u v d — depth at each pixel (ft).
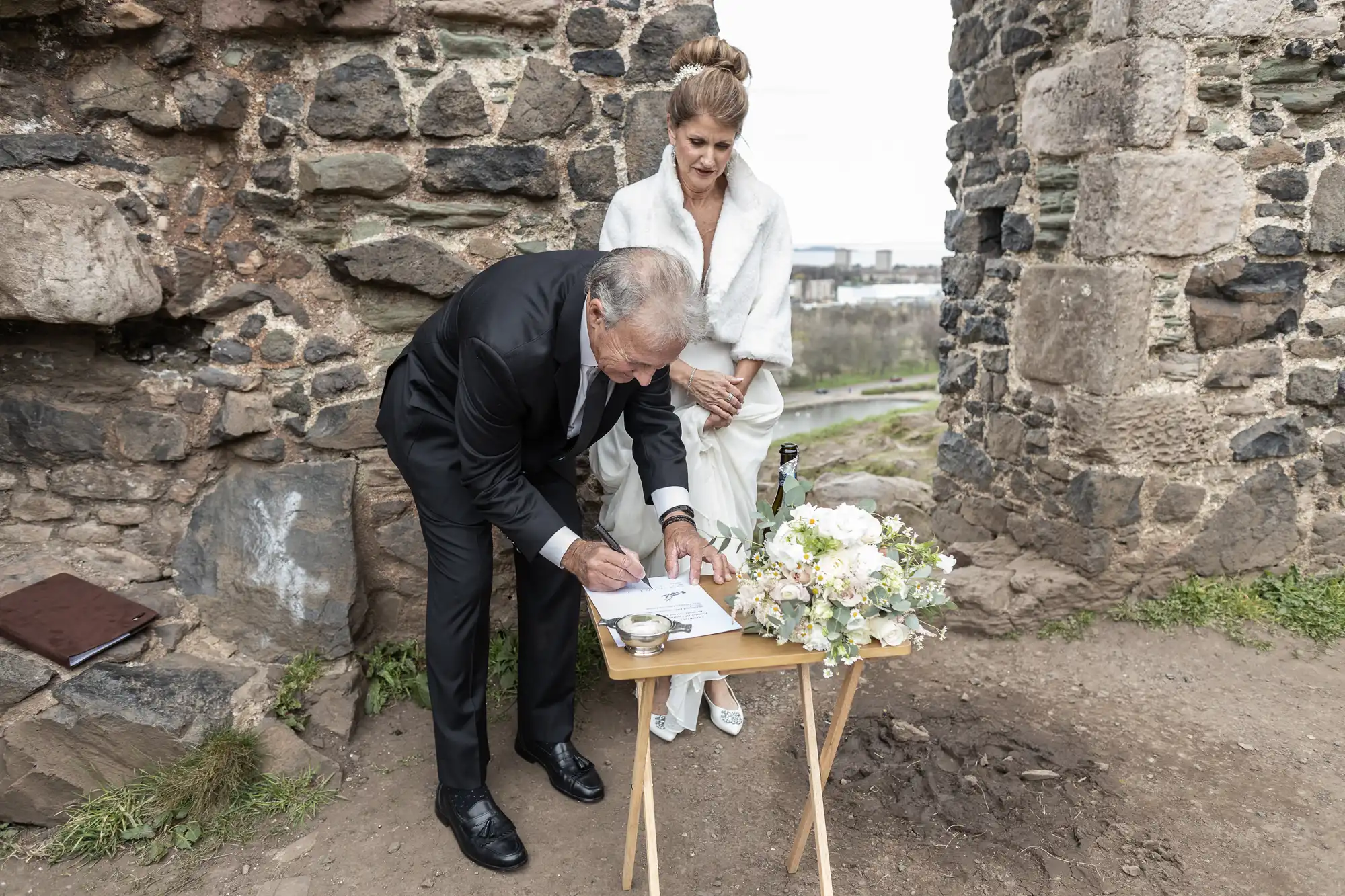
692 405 7.91
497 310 5.58
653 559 8.36
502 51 8.38
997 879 6.47
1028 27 11.63
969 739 8.20
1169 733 8.41
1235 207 10.02
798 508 5.48
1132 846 6.79
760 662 5.03
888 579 5.22
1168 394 10.36
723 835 6.98
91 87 7.80
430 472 6.41
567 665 7.51
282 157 8.23
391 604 9.17
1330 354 10.68
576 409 6.15
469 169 8.46
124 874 6.48
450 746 6.68
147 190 8.12
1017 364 11.93
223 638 8.14
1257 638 10.12
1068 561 10.92
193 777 6.91
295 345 8.63
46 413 8.17
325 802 7.26
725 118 6.92
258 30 7.88
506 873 6.51
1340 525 11.13
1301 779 7.70
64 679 7.12
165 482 8.51
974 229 13.25
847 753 8.06
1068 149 10.68
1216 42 9.64
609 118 8.78
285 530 8.38
